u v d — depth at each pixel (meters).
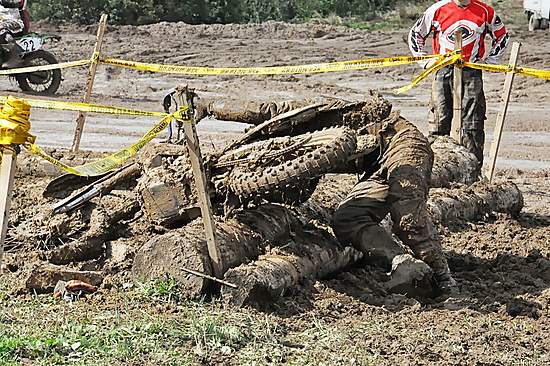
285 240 11.12
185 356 8.56
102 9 61.97
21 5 30.08
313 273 10.91
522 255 12.77
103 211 11.54
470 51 16.56
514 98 32.28
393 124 11.27
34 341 8.52
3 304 9.80
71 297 10.07
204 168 10.83
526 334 9.84
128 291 10.23
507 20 59.12
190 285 10.09
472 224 14.11
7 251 11.45
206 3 66.94
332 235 11.63
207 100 11.88
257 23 63.19
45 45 47.66
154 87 33.97
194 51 47.28
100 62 15.84
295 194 11.61
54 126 25.20
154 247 10.29
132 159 13.61
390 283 10.92
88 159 15.73
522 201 15.63
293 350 8.98
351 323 9.92
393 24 63.97
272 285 10.05
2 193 8.53
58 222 11.62
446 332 9.75
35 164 15.30
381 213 11.32
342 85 35.41
